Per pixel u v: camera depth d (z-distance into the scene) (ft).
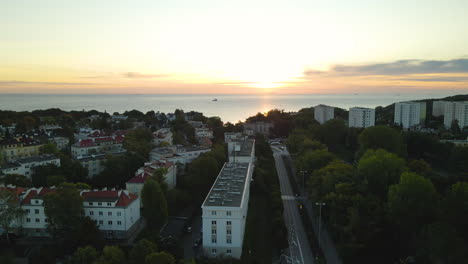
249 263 447.83
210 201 483.10
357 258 456.86
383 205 494.59
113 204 495.00
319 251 487.61
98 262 371.35
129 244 486.38
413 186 461.78
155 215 514.68
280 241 488.85
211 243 465.47
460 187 442.50
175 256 444.14
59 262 431.84
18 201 491.72
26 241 485.56
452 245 380.37
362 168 583.99
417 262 422.82
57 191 472.85
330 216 520.01
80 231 449.48
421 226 456.45
